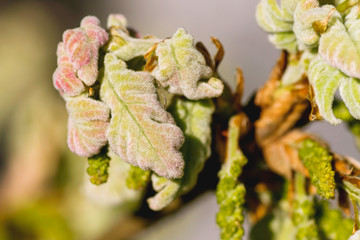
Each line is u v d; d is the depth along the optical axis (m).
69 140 0.18
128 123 0.17
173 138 0.17
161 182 0.18
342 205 0.19
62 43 0.18
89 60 0.17
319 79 0.17
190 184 0.19
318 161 0.19
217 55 0.19
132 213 0.24
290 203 0.20
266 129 0.20
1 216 0.30
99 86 0.17
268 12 0.19
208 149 0.19
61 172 0.32
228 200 0.19
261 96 0.20
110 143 0.17
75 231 0.29
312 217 0.20
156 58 0.18
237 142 0.20
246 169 0.21
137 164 0.17
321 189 0.18
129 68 0.18
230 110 0.20
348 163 0.19
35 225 0.30
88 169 0.18
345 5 0.18
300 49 0.19
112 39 0.18
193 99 0.18
